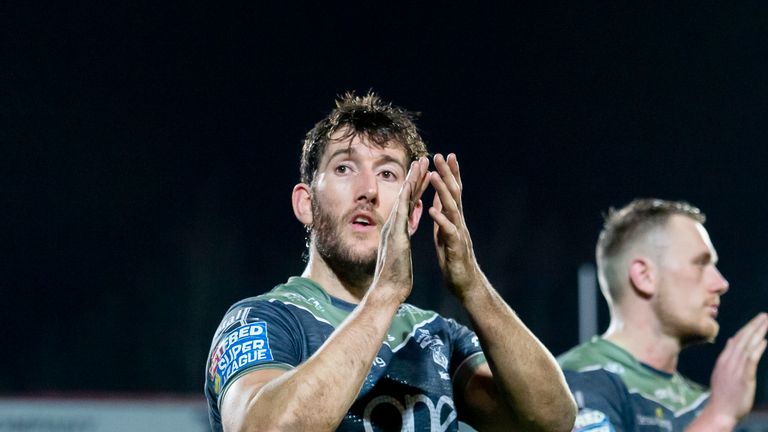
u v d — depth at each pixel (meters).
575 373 9.70
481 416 6.77
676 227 10.15
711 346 27.98
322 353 5.45
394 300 5.69
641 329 10.06
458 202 6.15
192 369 28.69
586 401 9.48
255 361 5.79
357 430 6.00
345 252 6.36
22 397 18.78
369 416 6.07
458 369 6.87
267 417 5.27
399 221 5.81
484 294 6.21
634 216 10.34
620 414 9.61
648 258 10.09
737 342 8.69
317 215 6.50
